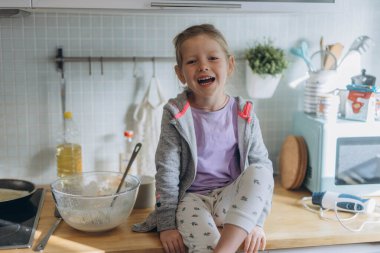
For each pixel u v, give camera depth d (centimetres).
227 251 117
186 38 138
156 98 177
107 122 178
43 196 161
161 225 131
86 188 155
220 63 137
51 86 172
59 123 175
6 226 136
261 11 150
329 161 158
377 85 191
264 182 126
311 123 165
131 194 135
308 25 185
